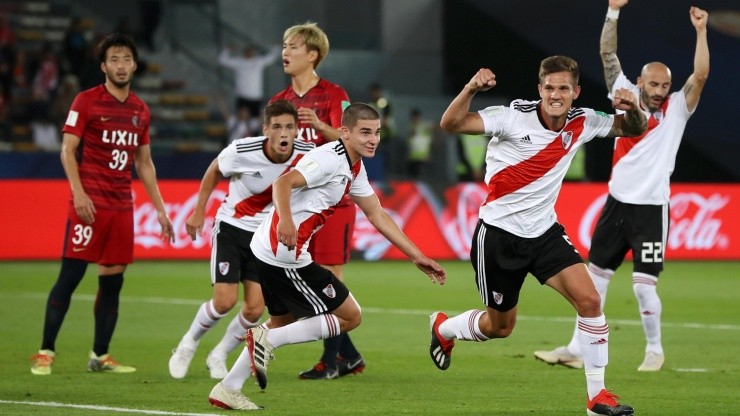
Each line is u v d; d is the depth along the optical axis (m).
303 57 32.12
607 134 25.55
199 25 104.69
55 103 85.94
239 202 30.03
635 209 33.62
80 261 31.83
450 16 106.81
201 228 30.64
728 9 99.19
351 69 104.56
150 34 101.25
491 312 26.77
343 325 25.84
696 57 33.53
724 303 51.53
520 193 25.42
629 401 27.53
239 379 25.52
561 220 71.12
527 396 28.19
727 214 73.44
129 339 39.34
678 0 99.62
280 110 28.42
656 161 33.62
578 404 26.98
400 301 51.44
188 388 28.92
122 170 32.16
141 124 32.38
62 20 101.44
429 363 34.19
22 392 28.20
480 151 91.44
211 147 94.44
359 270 66.25
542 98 25.25
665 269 67.69
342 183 25.28
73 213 31.83
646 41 99.81
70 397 27.41
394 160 90.94
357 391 28.86
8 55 89.38
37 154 73.19
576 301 24.88
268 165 29.38
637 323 44.25
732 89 98.88
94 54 85.88
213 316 30.05
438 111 100.62
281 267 25.48
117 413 25.08
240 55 100.94
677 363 34.47
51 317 31.58
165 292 54.16
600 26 101.25
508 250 25.66
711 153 99.38
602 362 24.72
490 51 105.69
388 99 99.88
